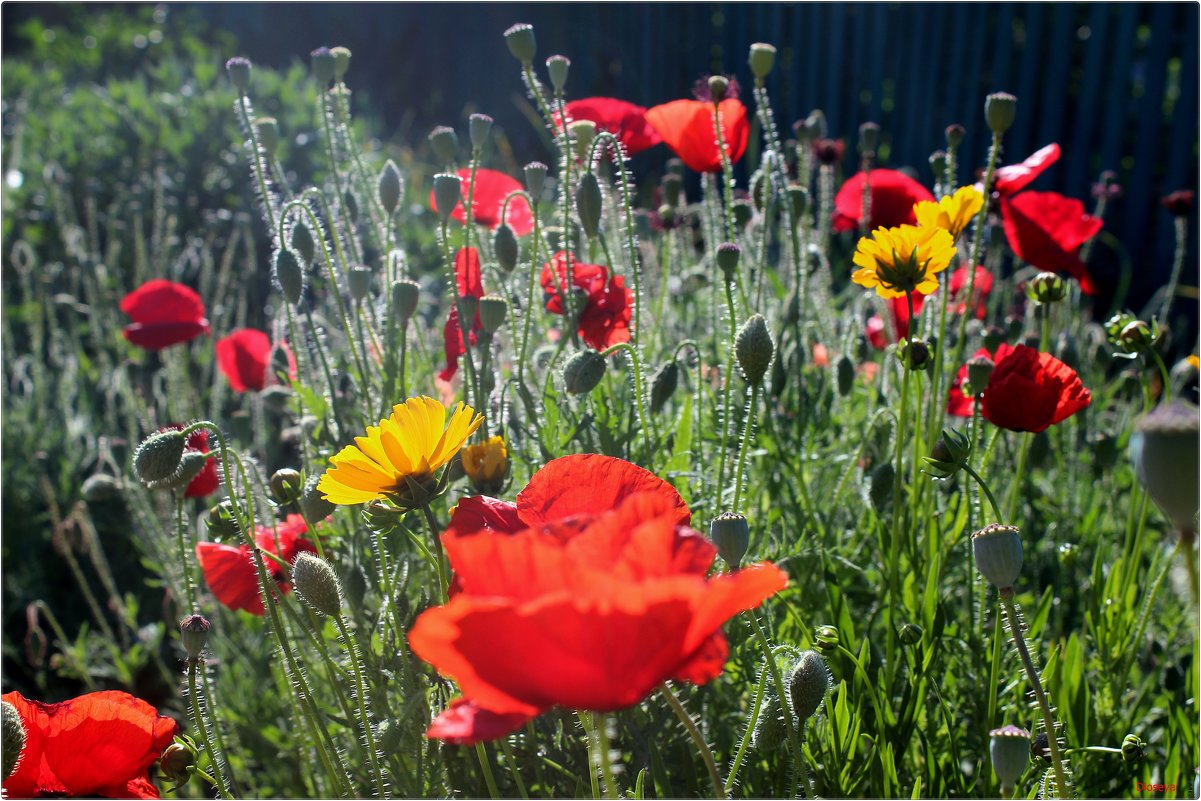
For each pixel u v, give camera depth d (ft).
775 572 1.53
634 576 1.52
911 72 8.56
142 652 3.45
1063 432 3.40
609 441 2.58
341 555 2.53
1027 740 1.84
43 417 4.42
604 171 3.10
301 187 6.12
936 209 2.53
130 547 4.13
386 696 2.32
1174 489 1.61
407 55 13.19
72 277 5.32
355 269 2.63
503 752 2.26
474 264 2.72
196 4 13.84
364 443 1.96
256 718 3.07
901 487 2.70
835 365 3.10
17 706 1.93
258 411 3.60
